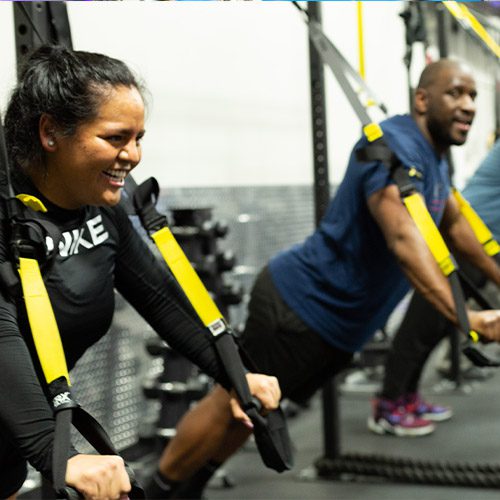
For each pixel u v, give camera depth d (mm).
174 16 4152
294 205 5512
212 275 3490
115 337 3682
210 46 4512
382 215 2379
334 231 2633
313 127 3355
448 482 3426
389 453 3934
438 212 2604
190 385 3439
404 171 2066
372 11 6488
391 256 2605
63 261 1413
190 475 2611
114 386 3658
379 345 5219
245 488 3426
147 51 3912
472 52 7691
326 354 2715
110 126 1291
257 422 1622
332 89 6199
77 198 1365
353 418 4641
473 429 4352
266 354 2723
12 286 1270
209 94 4492
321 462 3557
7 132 1366
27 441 1194
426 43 2703
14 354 1234
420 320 4133
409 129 2551
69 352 1520
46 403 1227
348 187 2578
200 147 4402
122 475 1169
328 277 2641
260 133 5113
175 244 1646
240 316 4637
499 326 2078
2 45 2963
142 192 1636
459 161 7844
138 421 3795
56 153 1323
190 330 1686
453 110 2535
